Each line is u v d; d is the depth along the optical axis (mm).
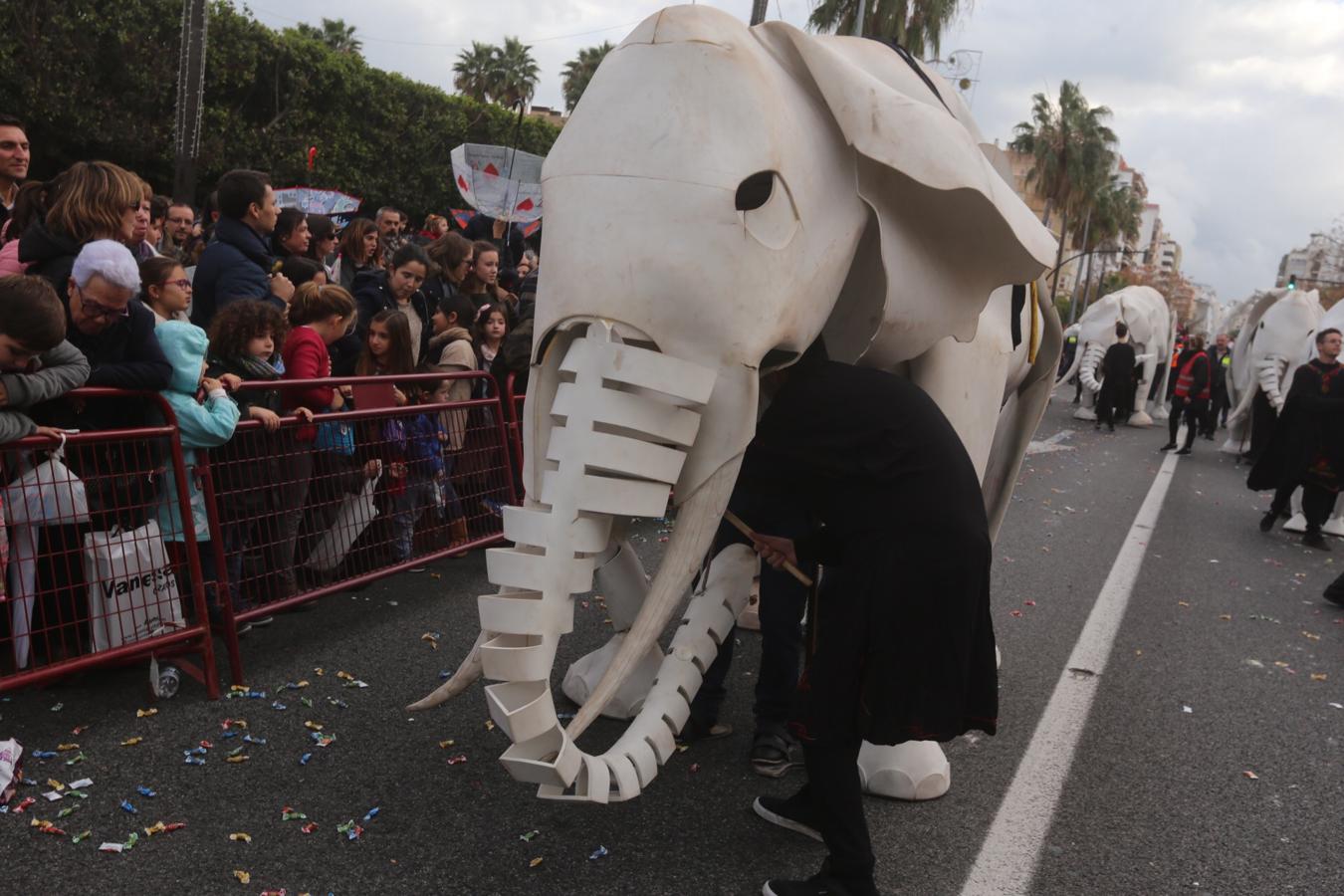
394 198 29625
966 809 3506
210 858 2814
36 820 2924
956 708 2680
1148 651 5480
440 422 5539
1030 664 5117
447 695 2779
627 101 2439
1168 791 3785
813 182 2596
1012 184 3574
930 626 2660
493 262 7082
